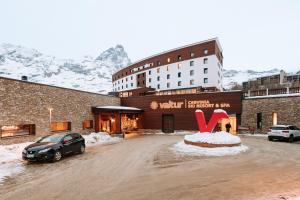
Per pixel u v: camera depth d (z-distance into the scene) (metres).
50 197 6.83
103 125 28.67
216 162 11.40
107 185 7.93
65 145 12.95
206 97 29.08
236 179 8.39
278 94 29.45
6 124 15.68
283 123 23.52
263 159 12.05
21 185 8.00
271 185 7.66
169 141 20.94
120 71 90.69
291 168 10.02
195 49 57.25
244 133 26.44
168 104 31.09
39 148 11.52
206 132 17.20
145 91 59.41
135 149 16.20
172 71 62.31
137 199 6.57
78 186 7.84
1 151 13.21
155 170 10.00
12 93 16.23
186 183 8.00
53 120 20.42
